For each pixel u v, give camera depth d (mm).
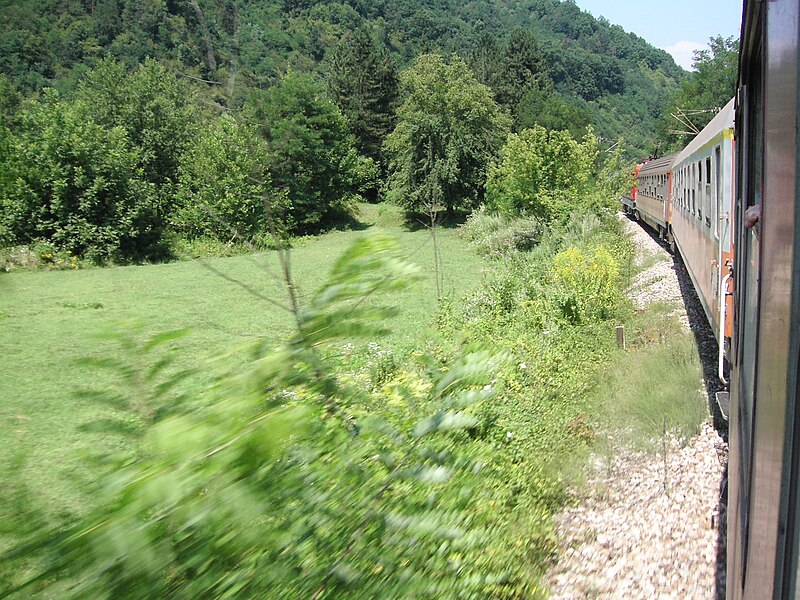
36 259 25531
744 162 3074
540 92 60688
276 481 1806
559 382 8203
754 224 2377
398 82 57594
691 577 4531
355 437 2219
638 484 5984
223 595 1633
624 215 39500
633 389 8000
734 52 53938
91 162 27516
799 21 1409
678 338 10031
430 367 2688
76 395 1838
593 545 5129
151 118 34219
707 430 6875
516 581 4191
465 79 40906
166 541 1543
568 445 6688
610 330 11336
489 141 39812
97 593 1450
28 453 1912
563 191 24688
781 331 1471
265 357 1837
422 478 2275
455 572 2611
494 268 18984
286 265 1968
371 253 1894
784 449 1424
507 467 5613
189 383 1858
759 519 1685
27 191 25781
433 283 17422
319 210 38938
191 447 1567
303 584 1884
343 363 2441
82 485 1695
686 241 12703
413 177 39688
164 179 33188
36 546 1489
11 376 11414
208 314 17094
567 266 14000
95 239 27438
